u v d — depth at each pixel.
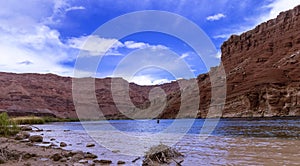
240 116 76.06
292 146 14.50
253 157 11.18
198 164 10.01
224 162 10.29
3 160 10.16
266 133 25.38
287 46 118.06
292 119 54.38
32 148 14.92
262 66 105.75
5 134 22.98
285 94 76.25
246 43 138.62
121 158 11.78
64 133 30.81
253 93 79.31
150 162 10.28
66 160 10.84
